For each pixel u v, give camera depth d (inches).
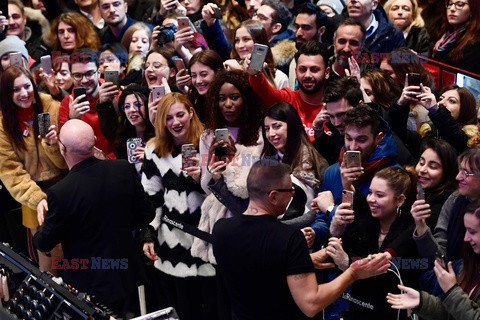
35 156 270.8
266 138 233.5
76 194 220.8
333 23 317.1
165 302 253.4
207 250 237.6
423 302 192.2
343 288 180.7
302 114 264.2
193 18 357.1
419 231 201.6
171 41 301.3
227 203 228.2
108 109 266.2
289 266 177.8
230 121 237.6
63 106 275.3
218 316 244.4
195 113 244.4
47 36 355.9
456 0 311.6
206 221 235.6
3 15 327.6
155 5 370.0
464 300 186.1
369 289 207.0
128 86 271.1
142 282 231.9
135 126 268.1
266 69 280.4
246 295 183.2
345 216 208.8
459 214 212.8
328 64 267.7
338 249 207.0
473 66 311.0
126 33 324.8
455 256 213.0
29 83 266.1
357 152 213.5
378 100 259.1
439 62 292.8
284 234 179.2
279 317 181.9
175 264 242.8
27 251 289.7
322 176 230.2
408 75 245.3
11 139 267.4
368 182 224.8
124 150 269.9
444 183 226.7
